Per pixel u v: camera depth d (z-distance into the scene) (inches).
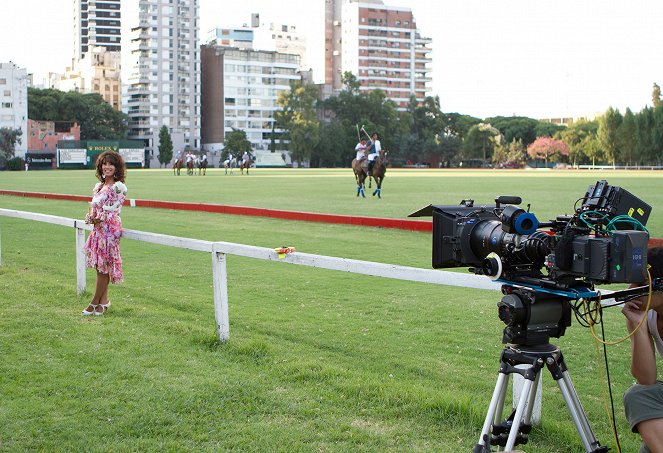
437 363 221.3
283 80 5664.4
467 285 179.0
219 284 240.7
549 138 4596.5
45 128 4584.2
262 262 431.8
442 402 179.6
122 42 5452.8
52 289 340.8
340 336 254.1
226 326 242.2
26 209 859.4
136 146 4323.3
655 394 137.9
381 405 183.6
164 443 162.6
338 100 5147.6
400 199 940.0
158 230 601.6
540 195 1007.6
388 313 290.7
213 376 208.2
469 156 4872.0
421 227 562.9
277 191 1171.3
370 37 6560.0
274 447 159.9
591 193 131.3
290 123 4547.2
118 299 321.4
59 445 162.1
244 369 215.3
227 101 5447.8
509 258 134.1
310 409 181.3
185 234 569.9
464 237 142.5
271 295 330.0
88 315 286.7
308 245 492.7
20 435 167.6
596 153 4170.8
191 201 914.7
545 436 165.5
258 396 191.3
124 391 196.2
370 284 356.8
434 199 933.8
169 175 2358.5
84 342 245.4
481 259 143.0
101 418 177.8
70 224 326.3
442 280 184.5
